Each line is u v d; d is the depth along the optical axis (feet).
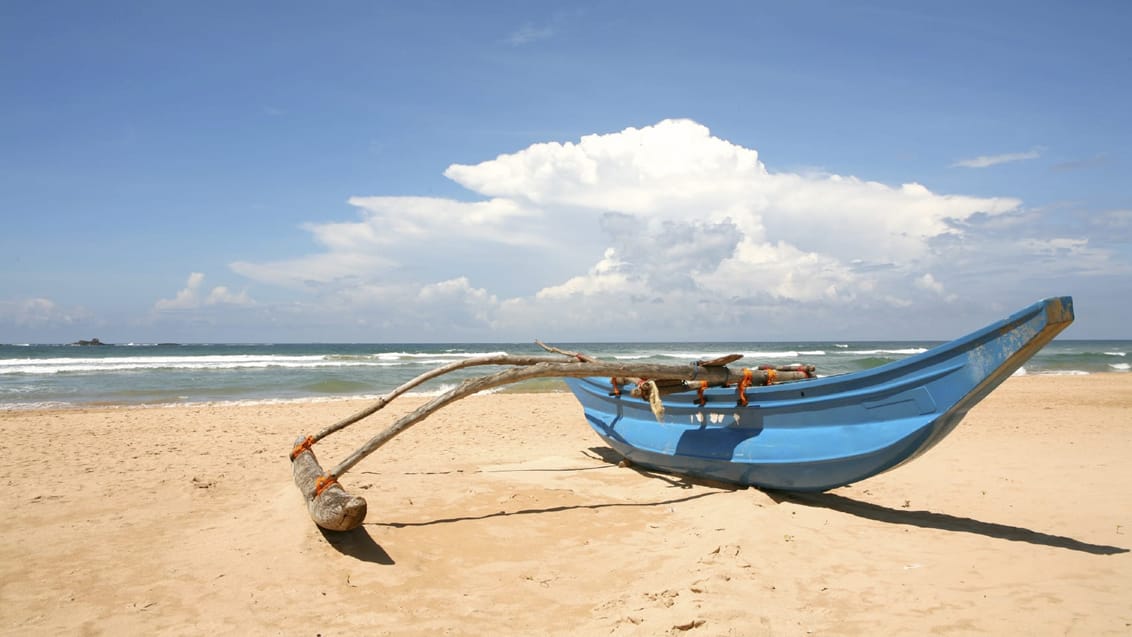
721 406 25.32
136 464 30.91
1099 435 41.22
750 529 19.65
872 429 20.80
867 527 20.44
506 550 18.65
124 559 17.15
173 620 13.76
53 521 20.76
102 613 14.01
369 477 26.16
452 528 20.12
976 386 18.47
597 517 21.84
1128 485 26.78
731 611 13.94
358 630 13.48
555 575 16.84
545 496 23.97
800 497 24.06
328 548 17.46
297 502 20.79
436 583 16.21
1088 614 13.41
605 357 168.55
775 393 23.44
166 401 64.18
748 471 24.03
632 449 28.89
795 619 13.58
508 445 38.34
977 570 16.42
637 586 15.98
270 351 298.15
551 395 72.74
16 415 51.13
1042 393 68.59
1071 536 19.63
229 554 17.24
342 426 25.48
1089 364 123.75
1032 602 14.15
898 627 13.12
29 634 13.00
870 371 20.68
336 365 118.73
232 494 24.54
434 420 50.67
